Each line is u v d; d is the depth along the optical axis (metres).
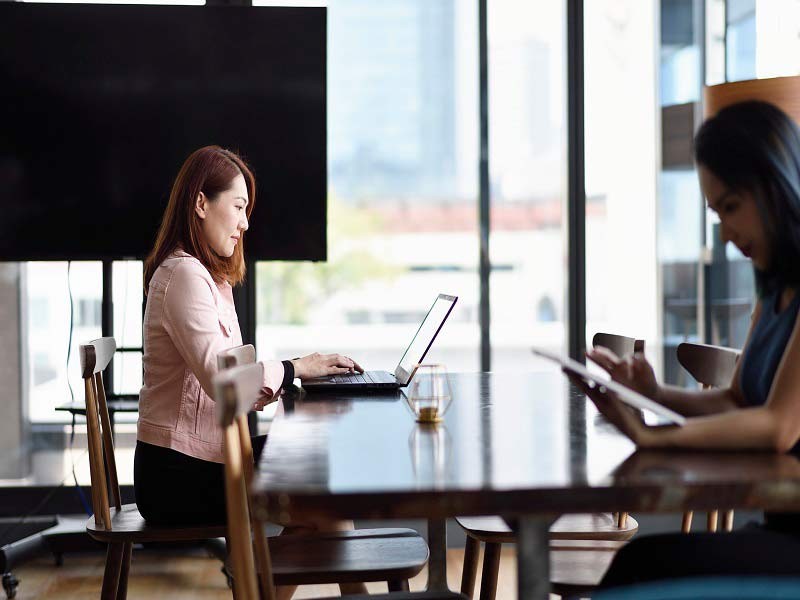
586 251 3.89
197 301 2.25
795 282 1.48
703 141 1.50
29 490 3.71
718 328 3.88
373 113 3.93
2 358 3.71
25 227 3.53
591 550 2.00
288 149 3.57
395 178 3.94
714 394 1.70
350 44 3.90
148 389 2.30
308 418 1.77
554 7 3.89
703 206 3.90
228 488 1.37
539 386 2.23
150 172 3.54
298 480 1.21
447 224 3.95
